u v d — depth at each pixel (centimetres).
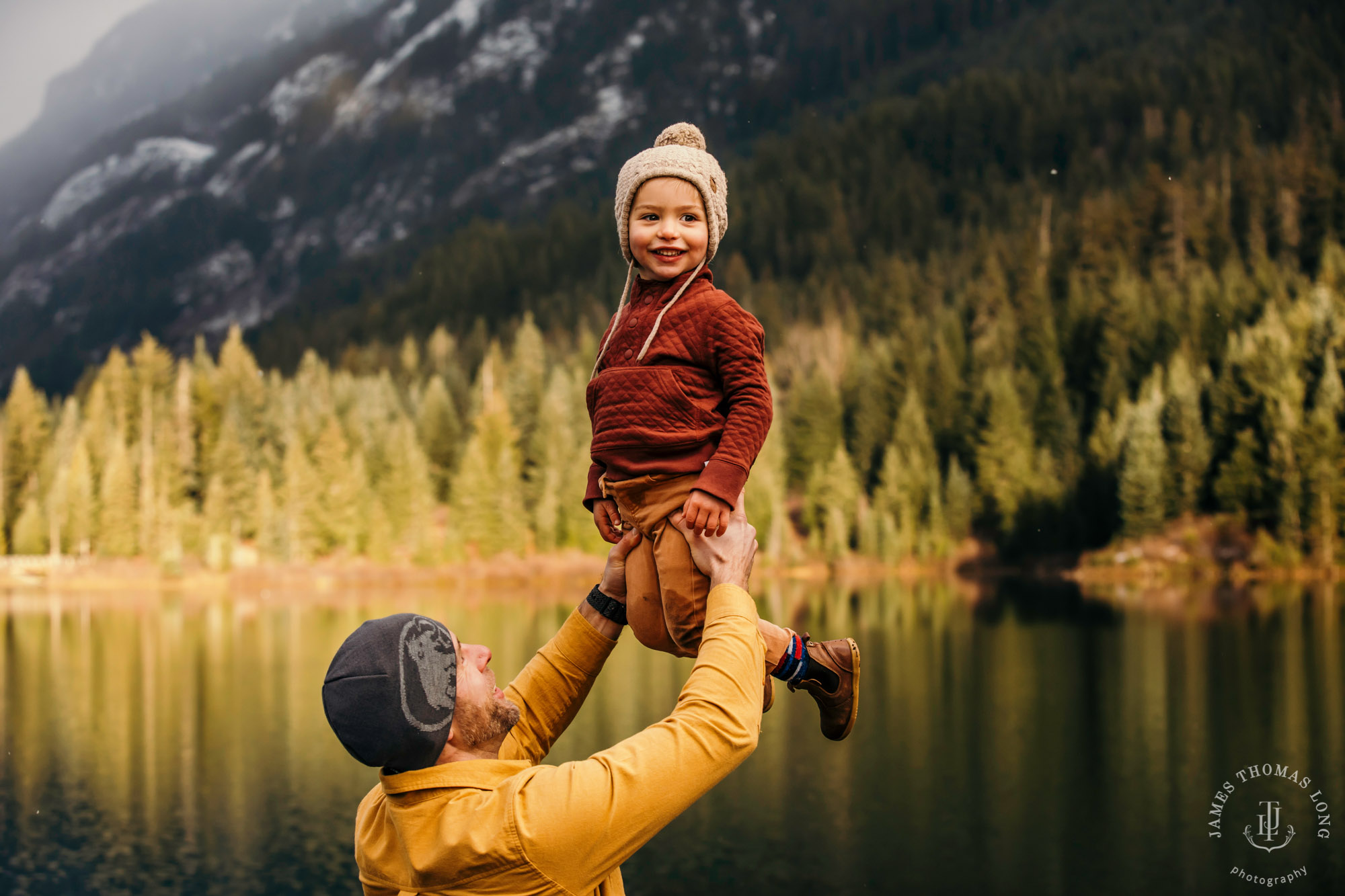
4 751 2717
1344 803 2175
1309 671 3541
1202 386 7056
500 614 5403
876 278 11519
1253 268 9262
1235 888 1731
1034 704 3145
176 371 9269
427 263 15612
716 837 2019
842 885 1766
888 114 18438
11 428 8481
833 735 232
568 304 12675
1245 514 6444
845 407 8888
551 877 191
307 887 1747
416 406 9338
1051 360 8412
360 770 2534
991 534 7262
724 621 203
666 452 214
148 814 2180
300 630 5019
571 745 2625
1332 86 14775
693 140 231
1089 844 1961
